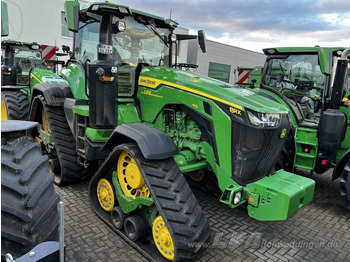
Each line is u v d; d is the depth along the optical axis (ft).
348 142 14.37
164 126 10.55
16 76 22.08
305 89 15.65
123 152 9.37
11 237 5.23
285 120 9.29
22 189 5.65
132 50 11.57
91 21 11.71
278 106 9.39
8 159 6.06
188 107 9.66
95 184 10.75
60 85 13.87
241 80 31.73
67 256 8.44
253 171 8.92
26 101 20.35
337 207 13.16
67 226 9.98
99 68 9.57
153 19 11.90
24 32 34.40
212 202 12.62
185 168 9.46
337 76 13.15
